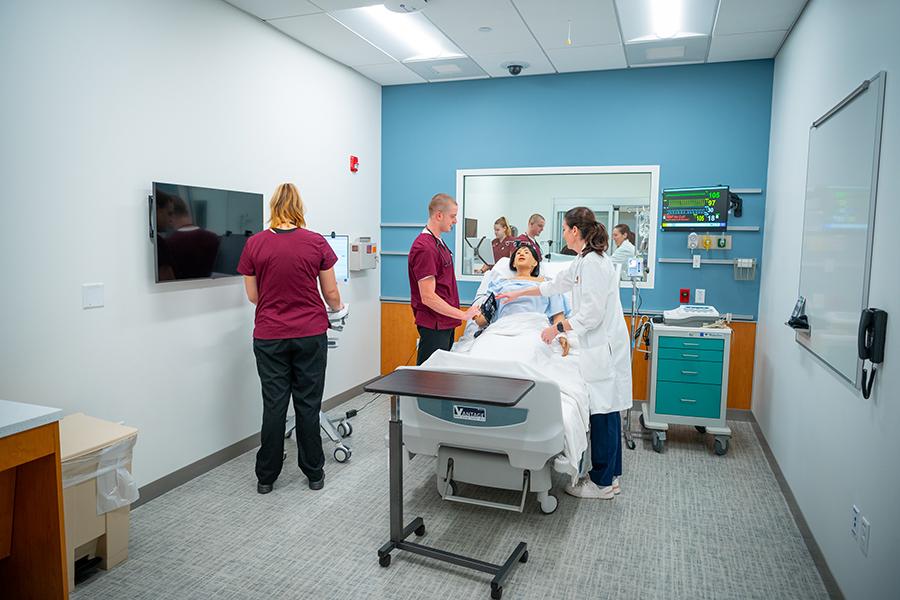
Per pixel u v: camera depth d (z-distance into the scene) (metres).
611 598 1.98
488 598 1.98
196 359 2.89
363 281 4.51
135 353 2.54
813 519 2.27
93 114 2.31
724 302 4.03
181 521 2.47
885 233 1.66
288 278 2.65
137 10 2.48
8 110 2.01
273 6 3.04
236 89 3.07
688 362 3.40
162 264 2.57
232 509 2.58
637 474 3.06
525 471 2.36
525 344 2.83
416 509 2.61
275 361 2.70
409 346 4.74
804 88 2.87
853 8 2.10
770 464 3.19
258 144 3.25
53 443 1.63
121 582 2.03
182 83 2.72
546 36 3.48
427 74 4.30
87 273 2.31
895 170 1.61
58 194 2.18
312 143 3.75
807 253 2.58
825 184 2.31
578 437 2.36
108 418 2.44
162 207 2.55
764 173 3.89
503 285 3.46
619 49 3.69
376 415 3.97
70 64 2.21
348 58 3.91
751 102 3.89
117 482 2.08
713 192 3.83
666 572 2.14
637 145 4.13
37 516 1.70
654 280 4.16
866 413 1.74
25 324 2.09
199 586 2.02
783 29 3.25
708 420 3.40
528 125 4.35
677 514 2.60
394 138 4.67
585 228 2.63
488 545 2.31
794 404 2.72
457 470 2.44
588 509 2.64
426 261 3.01
